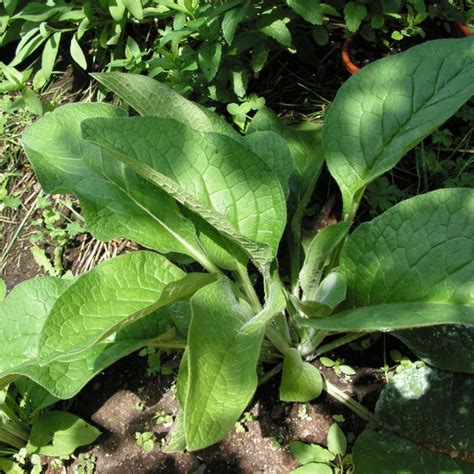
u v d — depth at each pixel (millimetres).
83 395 855
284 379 694
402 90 707
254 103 965
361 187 706
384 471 695
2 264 1017
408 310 589
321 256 684
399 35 993
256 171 666
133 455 801
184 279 594
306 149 856
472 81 667
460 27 1022
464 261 607
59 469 809
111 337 693
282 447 767
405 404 734
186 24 919
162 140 656
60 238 997
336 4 1022
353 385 792
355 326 580
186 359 578
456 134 968
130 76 735
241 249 735
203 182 671
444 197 633
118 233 710
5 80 1106
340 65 1059
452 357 732
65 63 1207
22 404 828
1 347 704
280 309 620
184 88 968
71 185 713
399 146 680
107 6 1040
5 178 1097
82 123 619
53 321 586
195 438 493
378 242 652
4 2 1048
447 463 691
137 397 838
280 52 1062
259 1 955
